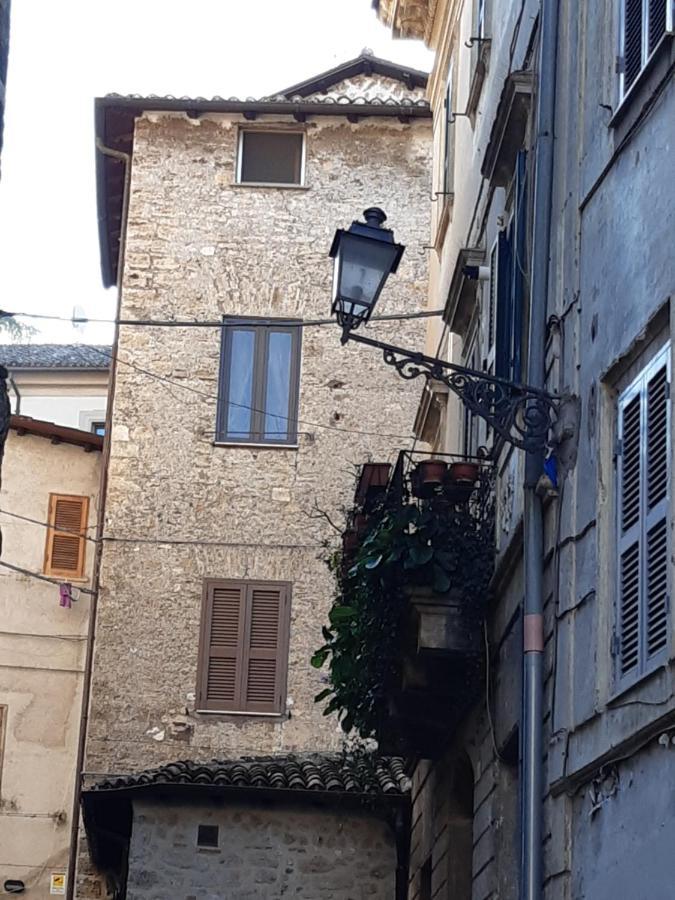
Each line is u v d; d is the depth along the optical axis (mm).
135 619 23609
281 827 19609
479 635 13234
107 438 24344
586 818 9711
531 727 10500
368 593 13922
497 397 10828
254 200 25438
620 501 9602
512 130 12906
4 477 25844
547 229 11375
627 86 10211
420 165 25734
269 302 24984
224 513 24125
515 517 12461
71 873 22578
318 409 24641
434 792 16688
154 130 25625
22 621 25188
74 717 24906
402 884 19359
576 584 10250
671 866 8102
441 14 20391
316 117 25688
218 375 24703
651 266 9305
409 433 24562
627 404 9633
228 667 23500
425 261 25281
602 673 9570
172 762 22500
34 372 32812
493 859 12781
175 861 19422
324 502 24234
